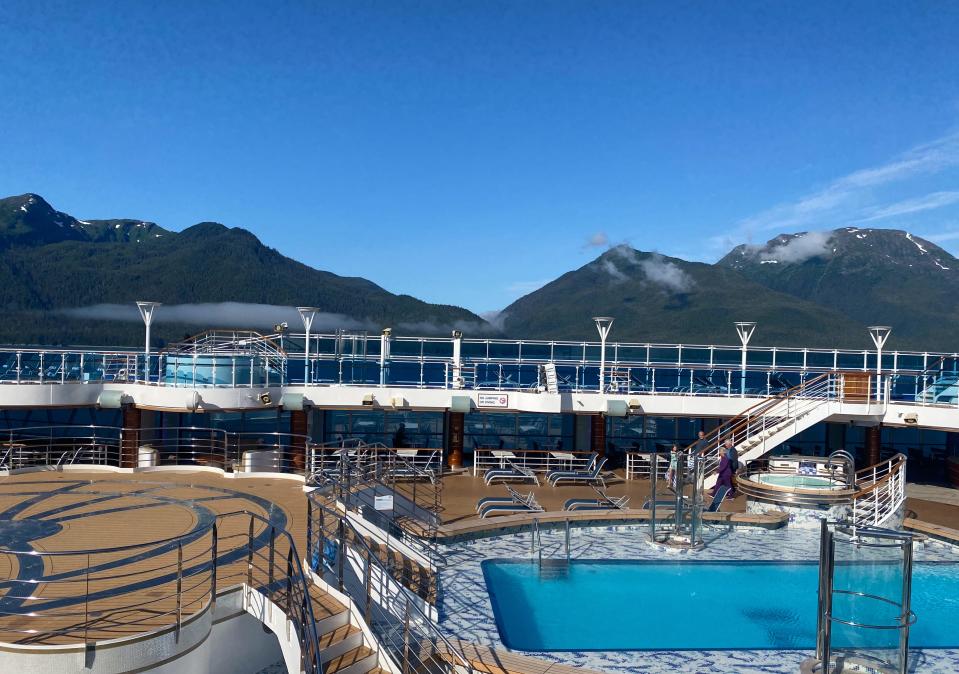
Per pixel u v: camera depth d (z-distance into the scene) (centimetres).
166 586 1002
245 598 1030
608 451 2788
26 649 791
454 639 1104
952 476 2523
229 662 1016
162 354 2369
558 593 1377
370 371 3203
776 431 2302
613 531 1784
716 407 2467
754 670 1052
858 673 1017
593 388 2728
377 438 2858
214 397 2178
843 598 1343
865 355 2712
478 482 2308
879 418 2384
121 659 820
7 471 1798
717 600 1351
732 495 2170
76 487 1664
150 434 2319
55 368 2448
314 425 2659
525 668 1000
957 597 1368
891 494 1845
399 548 1445
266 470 2195
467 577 1421
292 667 915
